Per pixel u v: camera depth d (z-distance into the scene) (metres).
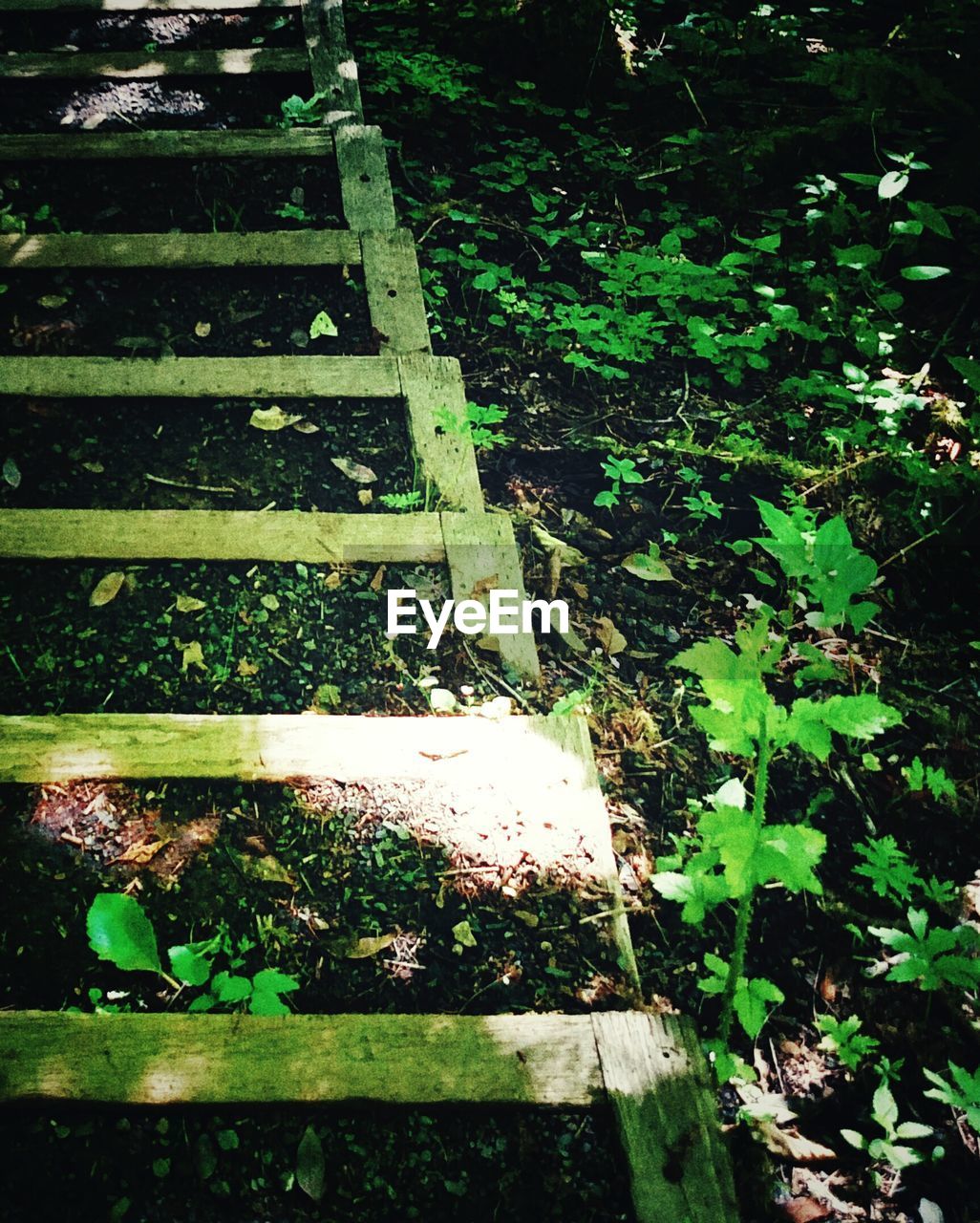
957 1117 1.87
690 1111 1.75
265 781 2.19
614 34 4.58
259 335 3.27
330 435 2.97
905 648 2.69
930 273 3.22
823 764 2.41
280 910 2.01
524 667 2.49
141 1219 1.62
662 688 2.52
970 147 3.90
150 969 1.78
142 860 2.05
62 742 2.19
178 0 4.76
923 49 4.36
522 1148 1.73
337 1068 1.76
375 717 2.33
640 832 2.22
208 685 2.37
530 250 3.79
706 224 3.91
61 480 2.78
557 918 2.04
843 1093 1.88
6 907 1.96
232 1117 1.73
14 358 3.04
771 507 1.73
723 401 3.35
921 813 2.34
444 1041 1.81
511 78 4.55
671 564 2.82
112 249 3.45
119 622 2.47
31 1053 1.74
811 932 2.11
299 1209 1.65
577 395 3.30
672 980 1.99
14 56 4.32
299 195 3.80
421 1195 1.68
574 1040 1.83
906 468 2.94
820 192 3.71
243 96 4.28
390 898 2.04
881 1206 1.74
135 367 3.06
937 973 1.89
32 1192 1.63
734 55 4.73
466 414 2.90
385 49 4.55
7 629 2.43
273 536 2.66
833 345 3.52
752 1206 1.71
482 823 2.16
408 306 3.36
